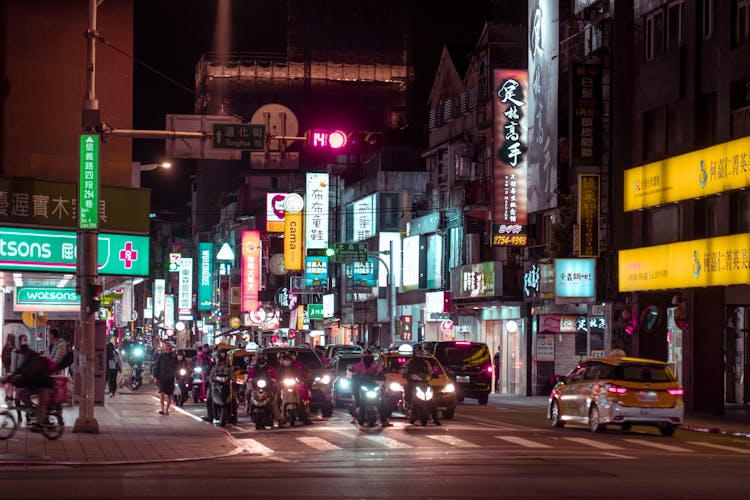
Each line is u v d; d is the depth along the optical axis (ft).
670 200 137.90
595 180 154.61
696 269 129.90
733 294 140.15
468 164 220.02
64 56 132.05
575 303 159.84
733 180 122.31
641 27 150.51
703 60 136.15
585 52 168.96
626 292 150.82
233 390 110.42
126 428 97.71
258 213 447.42
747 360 155.74
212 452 78.23
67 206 124.57
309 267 305.94
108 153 135.03
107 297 192.75
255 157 96.27
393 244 263.29
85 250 90.53
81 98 132.77
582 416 101.81
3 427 83.51
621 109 155.94
